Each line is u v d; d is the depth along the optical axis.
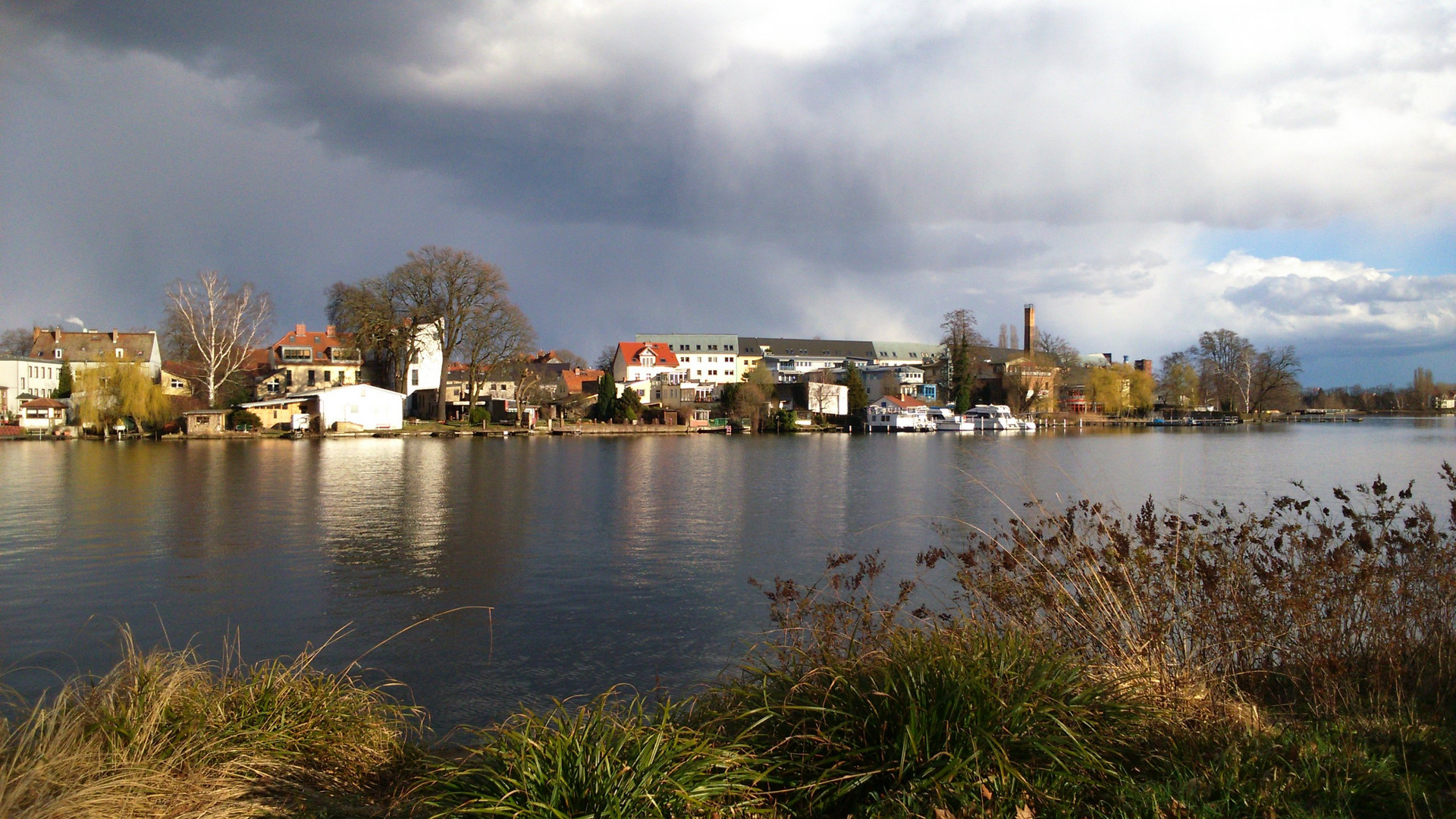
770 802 4.65
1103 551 7.71
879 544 22.52
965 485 39.94
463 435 88.06
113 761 5.00
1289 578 7.25
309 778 5.48
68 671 12.16
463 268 88.31
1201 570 7.18
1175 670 6.33
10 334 109.94
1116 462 54.66
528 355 95.62
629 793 4.25
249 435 75.19
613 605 16.30
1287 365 131.00
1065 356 155.12
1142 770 4.98
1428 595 7.00
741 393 109.31
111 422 70.44
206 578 18.53
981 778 4.46
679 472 46.94
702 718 5.88
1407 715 5.72
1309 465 50.34
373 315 85.12
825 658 6.17
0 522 26.23
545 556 21.33
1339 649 6.80
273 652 13.25
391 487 37.31
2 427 73.75
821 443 84.00
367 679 12.03
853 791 4.70
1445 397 184.12
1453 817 4.27
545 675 12.26
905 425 117.38
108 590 17.33
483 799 4.19
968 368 127.62
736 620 15.26
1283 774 4.75
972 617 7.45
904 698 4.98
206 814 4.71
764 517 28.53
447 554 21.58
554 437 90.88
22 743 4.91
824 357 173.38
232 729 5.71
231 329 81.00
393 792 5.46
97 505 30.16
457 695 11.41
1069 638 7.23
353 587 17.80
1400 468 47.12
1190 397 132.75
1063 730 4.75
